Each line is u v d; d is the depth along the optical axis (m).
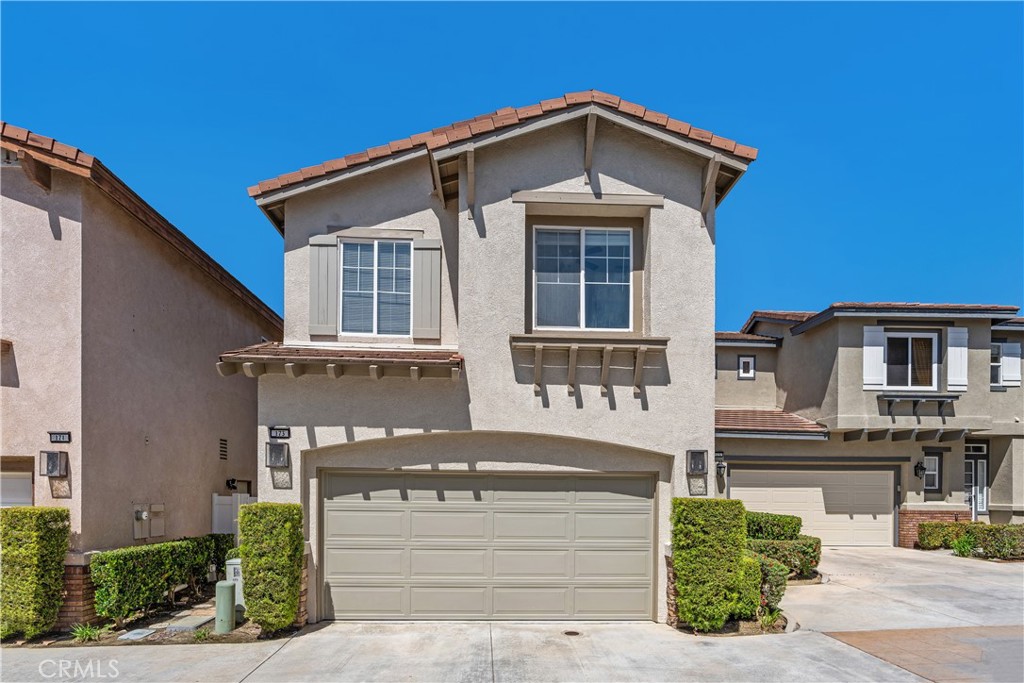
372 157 11.36
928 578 14.67
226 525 15.18
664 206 11.05
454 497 10.96
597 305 11.38
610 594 10.91
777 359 22.38
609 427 10.76
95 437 10.77
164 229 12.88
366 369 10.58
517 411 10.74
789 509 19.25
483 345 10.79
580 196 10.93
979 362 18.77
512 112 10.63
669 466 10.95
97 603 10.01
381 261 11.70
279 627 9.77
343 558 10.80
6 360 10.41
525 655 8.97
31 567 9.49
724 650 9.23
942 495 19.75
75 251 10.59
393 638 9.77
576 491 11.05
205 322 15.18
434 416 10.71
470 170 10.76
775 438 18.78
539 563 10.92
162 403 13.08
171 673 8.23
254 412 18.23
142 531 12.20
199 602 12.40
